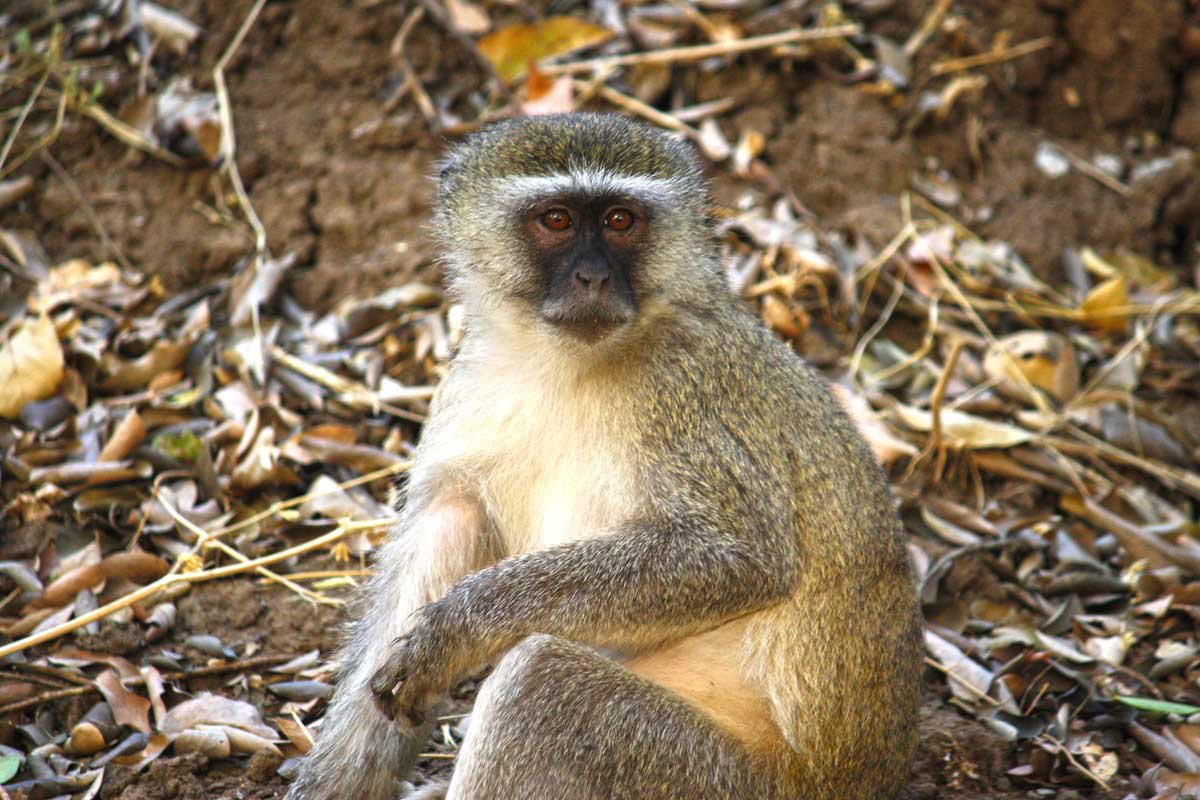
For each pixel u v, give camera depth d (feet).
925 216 43.45
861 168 43.91
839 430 26.12
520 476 26.27
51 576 31.35
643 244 25.52
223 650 29.99
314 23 44.78
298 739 27.81
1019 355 39.42
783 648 24.53
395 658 23.47
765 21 45.47
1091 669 30.63
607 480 25.11
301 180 42.24
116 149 42.52
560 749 22.12
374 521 31.55
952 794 27.53
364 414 36.63
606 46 45.34
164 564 31.60
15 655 29.07
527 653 22.40
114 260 40.55
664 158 26.25
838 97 44.93
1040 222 44.24
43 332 35.63
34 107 42.91
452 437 27.02
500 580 23.50
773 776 23.80
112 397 36.17
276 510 33.19
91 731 27.17
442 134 43.01
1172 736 28.81
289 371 37.22
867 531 25.40
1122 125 47.24
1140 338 40.52
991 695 29.76
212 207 41.75
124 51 44.24
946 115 45.27
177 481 33.96
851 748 24.64
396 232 41.34
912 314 41.01
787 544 24.59
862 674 24.80
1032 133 46.39
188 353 37.11
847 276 40.96
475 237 26.50
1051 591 33.01
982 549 33.83
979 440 36.63
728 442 24.94
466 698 29.89
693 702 23.49
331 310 39.99
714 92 44.93
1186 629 32.12
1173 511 36.09
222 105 42.70
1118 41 47.01
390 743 25.91
